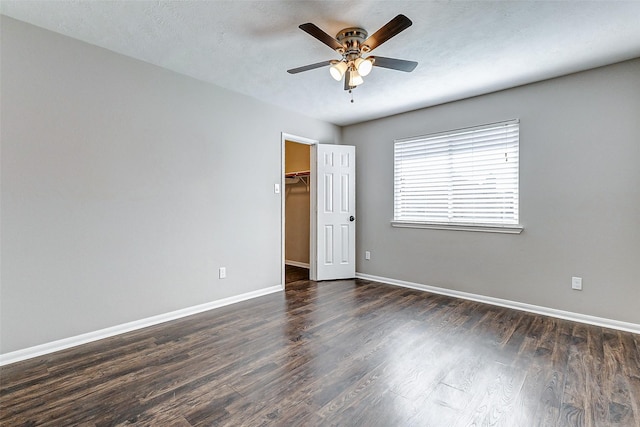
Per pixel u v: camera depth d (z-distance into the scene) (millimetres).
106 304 2664
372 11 2105
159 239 2994
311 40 2496
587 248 3002
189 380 1999
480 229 3645
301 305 3512
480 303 3590
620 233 2840
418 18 2168
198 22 2246
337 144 4984
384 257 4570
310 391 1884
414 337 2648
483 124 3623
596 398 1805
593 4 2008
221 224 3504
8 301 2211
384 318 3096
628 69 2783
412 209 4285
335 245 4719
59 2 2020
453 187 3900
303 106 4090
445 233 3951
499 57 2732
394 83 3303
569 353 2357
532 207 3303
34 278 2316
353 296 3865
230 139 3572
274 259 4094
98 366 2170
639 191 2750
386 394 1854
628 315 2809
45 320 2363
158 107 2969
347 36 2305
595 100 2939
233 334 2717
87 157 2553
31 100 2289
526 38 2424
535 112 3270
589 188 2982
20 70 2242
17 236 2244
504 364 2201
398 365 2188
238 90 3564
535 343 2533
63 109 2430
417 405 1755
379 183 4621
